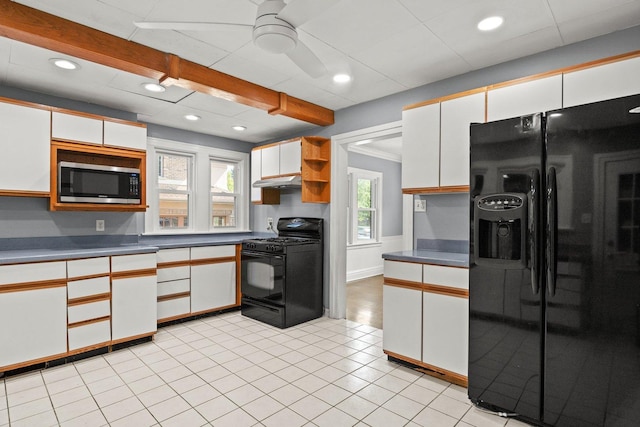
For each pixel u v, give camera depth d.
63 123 2.93
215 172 4.88
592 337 1.64
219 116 3.81
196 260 3.79
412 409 2.04
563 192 1.71
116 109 3.54
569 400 1.70
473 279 2.04
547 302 1.76
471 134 2.06
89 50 2.12
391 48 2.42
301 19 1.63
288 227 4.39
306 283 3.79
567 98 2.04
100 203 3.12
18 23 1.89
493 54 2.50
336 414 1.99
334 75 2.87
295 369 2.58
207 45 2.36
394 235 7.06
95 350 2.82
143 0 1.86
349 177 6.08
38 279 2.52
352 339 3.23
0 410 2.01
